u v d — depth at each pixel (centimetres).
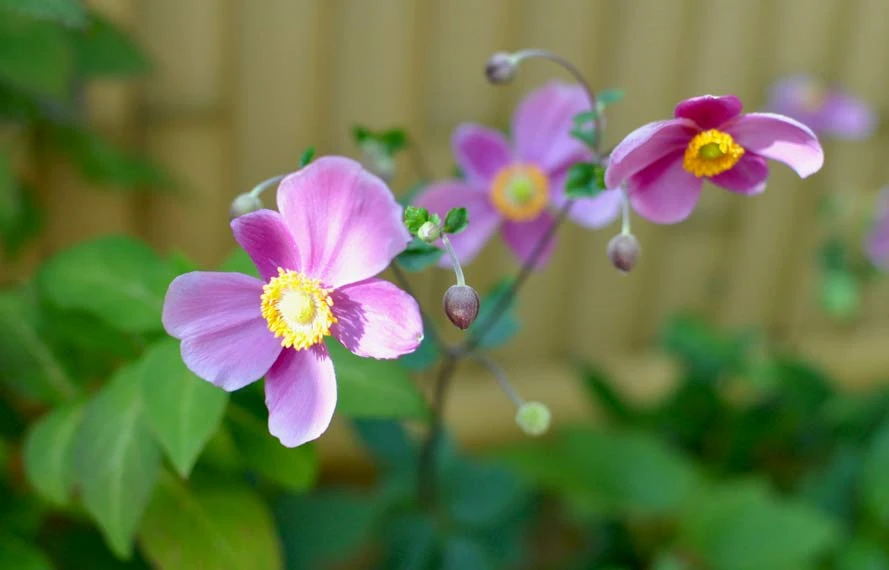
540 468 63
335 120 65
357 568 65
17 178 59
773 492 72
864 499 64
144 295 48
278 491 57
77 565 54
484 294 72
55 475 47
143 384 44
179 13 61
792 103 68
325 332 40
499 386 76
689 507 62
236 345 41
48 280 48
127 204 64
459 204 51
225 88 62
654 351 80
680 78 70
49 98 55
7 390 57
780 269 80
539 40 66
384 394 46
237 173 65
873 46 75
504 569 63
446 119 67
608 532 67
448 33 65
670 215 43
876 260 65
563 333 76
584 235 73
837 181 79
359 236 40
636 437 64
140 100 61
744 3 69
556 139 51
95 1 59
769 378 71
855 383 84
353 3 62
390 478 59
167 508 48
